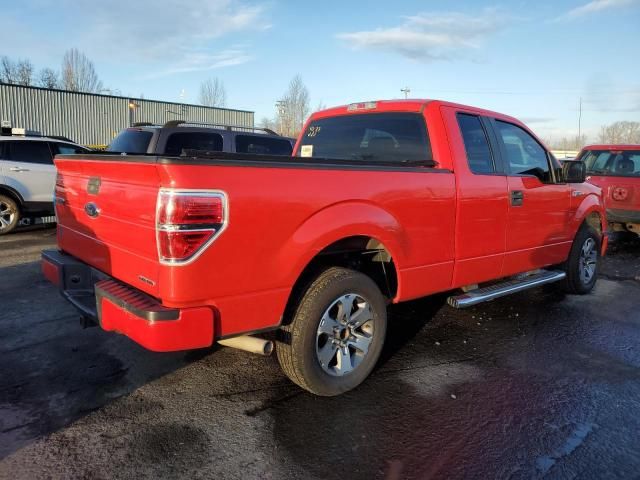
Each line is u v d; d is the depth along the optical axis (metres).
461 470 2.83
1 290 5.93
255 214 2.97
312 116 5.42
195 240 2.77
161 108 33.81
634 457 2.98
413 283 4.04
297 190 3.15
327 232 3.30
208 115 36.28
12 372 3.86
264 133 9.68
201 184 2.76
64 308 5.33
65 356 4.17
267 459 2.88
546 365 4.27
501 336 4.93
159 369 3.99
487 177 4.56
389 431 3.20
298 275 3.21
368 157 4.80
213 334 2.94
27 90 28.22
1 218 9.91
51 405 3.40
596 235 6.44
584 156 10.98
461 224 4.33
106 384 3.72
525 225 5.07
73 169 3.83
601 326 5.27
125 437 3.05
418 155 4.40
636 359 4.44
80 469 2.74
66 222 4.11
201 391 3.66
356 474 2.78
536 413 3.46
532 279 5.36
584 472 2.83
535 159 5.37
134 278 3.11
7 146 9.97
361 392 3.71
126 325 2.94
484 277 4.71
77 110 30.22
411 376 3.99
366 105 4.87
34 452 2.88
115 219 3.24
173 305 2.82
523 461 2.92
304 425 3.24
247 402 3.52
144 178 2.88
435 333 4.97
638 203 9.77
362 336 3.73
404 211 3.83
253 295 3.05
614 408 3.55
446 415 3.41
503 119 5.04
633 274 7.88
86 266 3.77
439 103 4.43
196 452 2.93
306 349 3.37
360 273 3.67
